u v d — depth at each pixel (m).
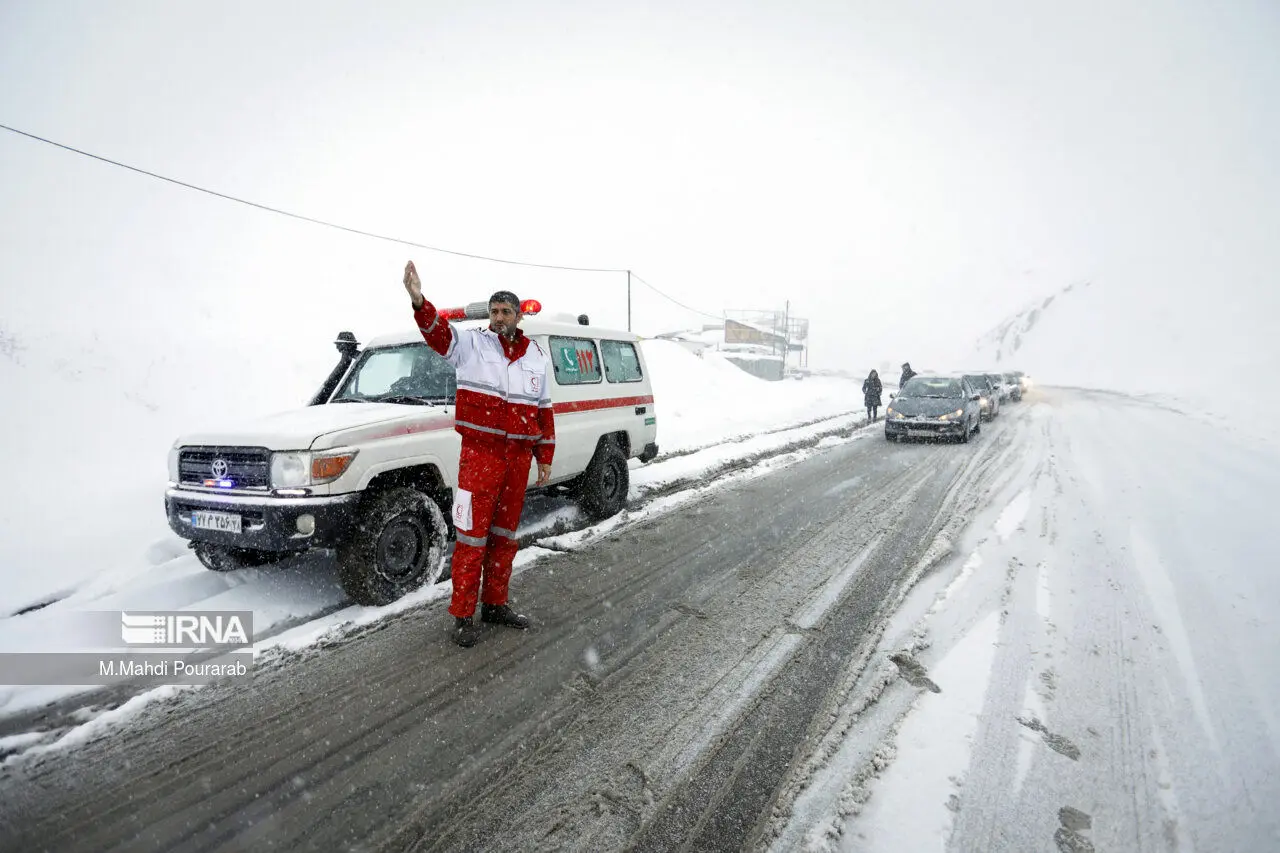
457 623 3.30
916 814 2.06
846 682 2.88
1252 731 2.52
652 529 5.54
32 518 5.62
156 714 2.68
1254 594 3.89
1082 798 2.15
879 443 11.55
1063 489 7.04
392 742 2.47
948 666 3.04
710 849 1.91
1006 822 2.03
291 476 3.48
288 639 3.33
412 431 4.04
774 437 12.01
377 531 3.70
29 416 8.05
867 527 5.56
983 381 16.78
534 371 3.44
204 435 3.86
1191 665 3.04
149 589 4.04
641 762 2.33
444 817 2.05
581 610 3.75
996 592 3.96
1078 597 3.87
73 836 1.99
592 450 5.71
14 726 2.63
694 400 16.61
